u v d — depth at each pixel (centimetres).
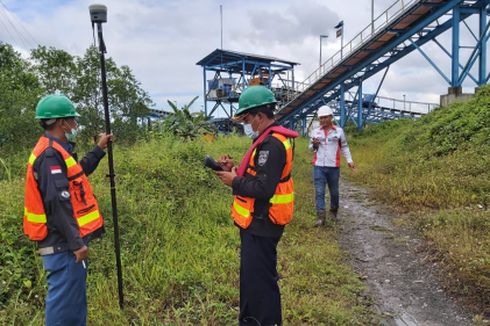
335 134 672
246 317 304
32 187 264
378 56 2250
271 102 288
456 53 1797
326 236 604
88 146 981
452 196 697
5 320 326
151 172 666
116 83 1350
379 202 824
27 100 976
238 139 1564
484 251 452
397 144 1477
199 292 390
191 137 1318
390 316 380
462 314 377
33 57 1335
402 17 1902
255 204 287
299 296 402
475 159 855
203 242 505
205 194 682
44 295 370
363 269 495
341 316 361
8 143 914
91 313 347
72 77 1348
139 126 1411
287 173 287
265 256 291
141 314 352
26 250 406
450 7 1784
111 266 421
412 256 522
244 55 3962
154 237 485
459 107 1286
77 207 280
